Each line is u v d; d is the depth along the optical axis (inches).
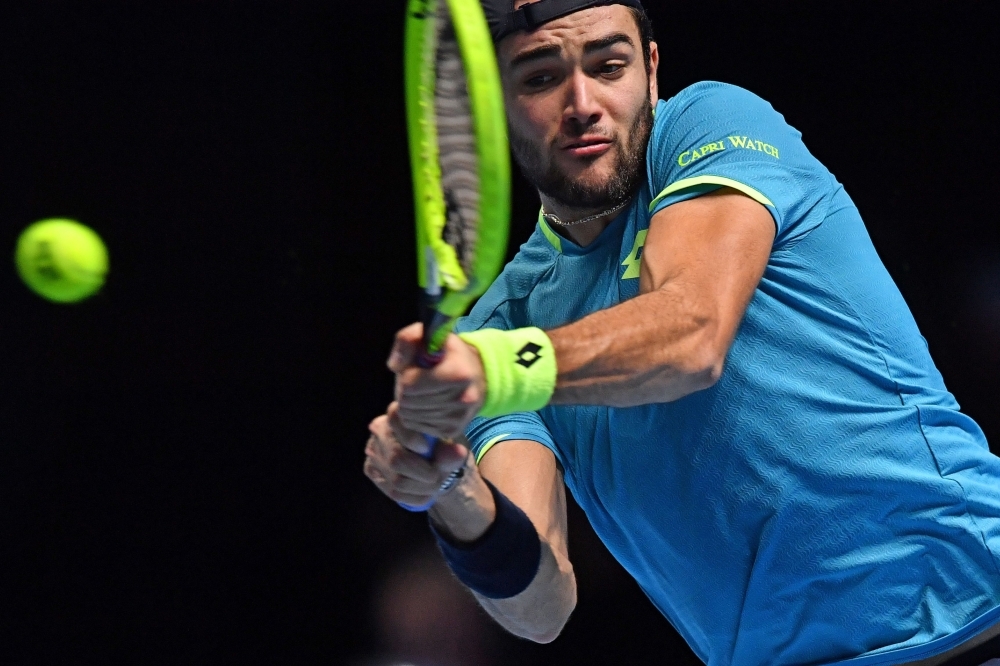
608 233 368.8
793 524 341.1
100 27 754.8
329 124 776.9
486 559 331.6
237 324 768.9
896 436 339.3
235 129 769.6
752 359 341.1
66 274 496.4
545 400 263.9
